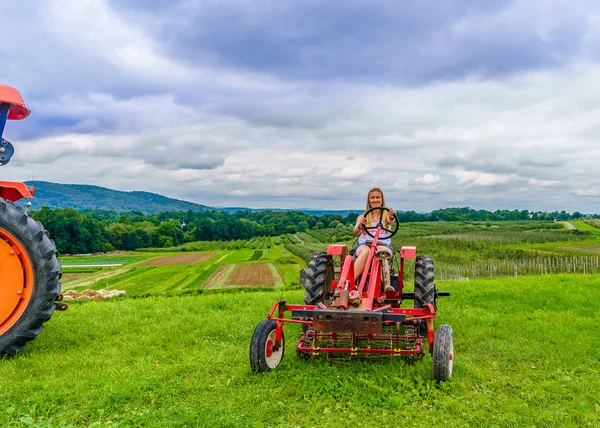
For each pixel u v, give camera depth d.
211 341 6.47
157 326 7.19
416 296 6.42
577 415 4.05
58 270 5.95
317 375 4.98
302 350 5.33
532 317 7.64
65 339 6.46
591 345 5.90
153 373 5.09
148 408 4.27
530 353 5.62
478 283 11.77
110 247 118.06
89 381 4.86
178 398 4.48
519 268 41.50
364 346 5.83
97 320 7.58
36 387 4.72
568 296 9.20
